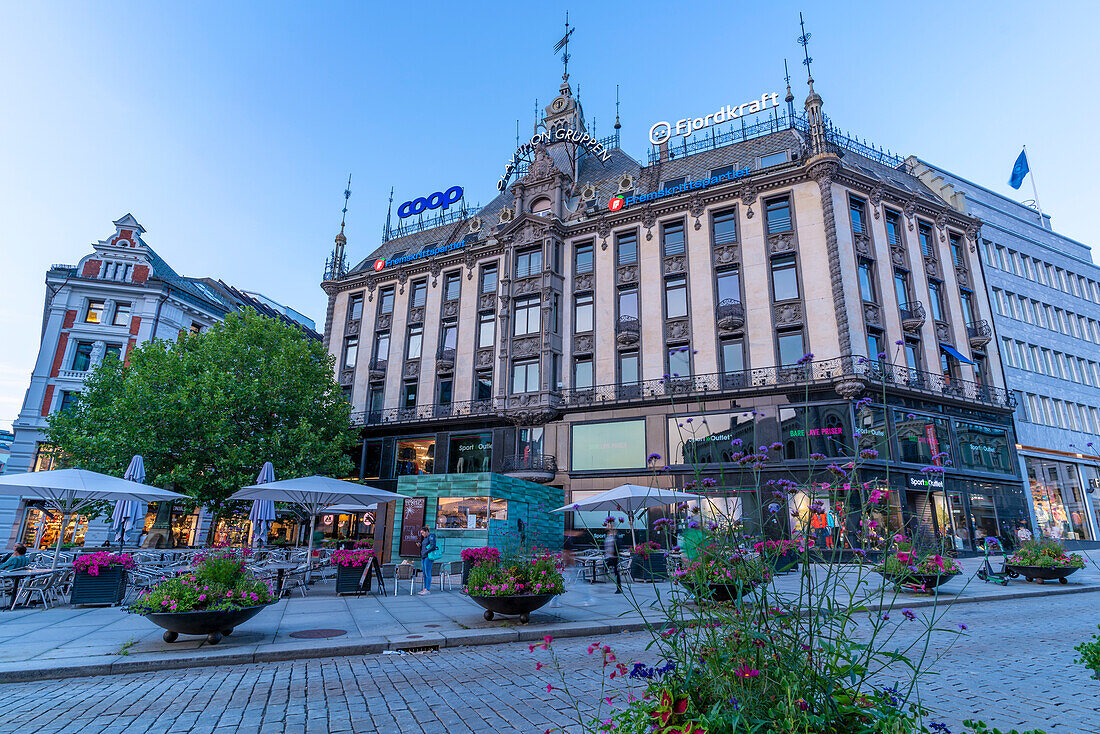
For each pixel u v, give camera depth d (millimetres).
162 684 6176
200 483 21719
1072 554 15273
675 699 2797
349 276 38406
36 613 10641
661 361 26906
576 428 27578
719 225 28031
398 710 5234
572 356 29141
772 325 25172
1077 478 29156
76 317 33781
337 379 35250
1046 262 34281
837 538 3562
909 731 2605
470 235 35438
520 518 19984
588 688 5824
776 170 27188
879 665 6641
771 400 23953
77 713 5199
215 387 22812
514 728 4699
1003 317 30625
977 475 24594
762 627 2910
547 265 30078
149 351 24594
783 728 2467
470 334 31891
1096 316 34906
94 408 24141
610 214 30188
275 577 13391
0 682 6270
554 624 9391
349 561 13375
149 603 7523
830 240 24891
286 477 22953
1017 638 8266
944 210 29234
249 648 7465
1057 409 30391
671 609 3291
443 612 10789
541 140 38500
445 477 19703
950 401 24938
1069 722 4652
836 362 23391
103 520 30031
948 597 12352
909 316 25922
